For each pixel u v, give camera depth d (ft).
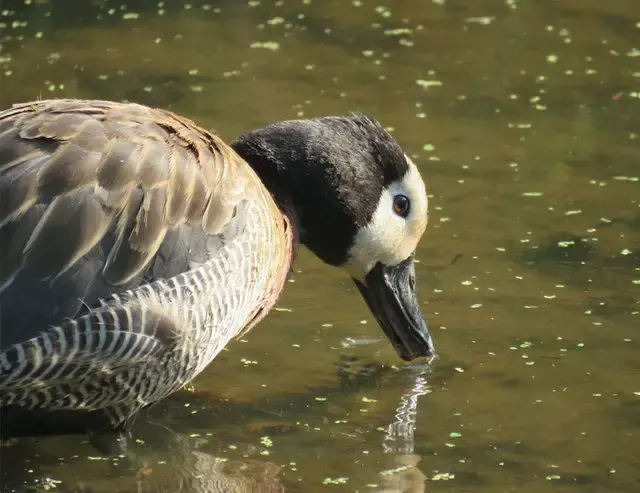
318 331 37.65
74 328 27.12
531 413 32.73
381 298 36.70
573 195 45.68
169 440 31.40
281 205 34.35
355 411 33.12
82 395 28.55
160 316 28.19
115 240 27.86
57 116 28.66
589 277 40.01
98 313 27.35
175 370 29.40
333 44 60.54
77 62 57.21
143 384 29.12
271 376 35.04
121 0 65.77
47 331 26.89
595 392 33.71
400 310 36.68
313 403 33.58
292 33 61.93
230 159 31.07
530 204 44.98
